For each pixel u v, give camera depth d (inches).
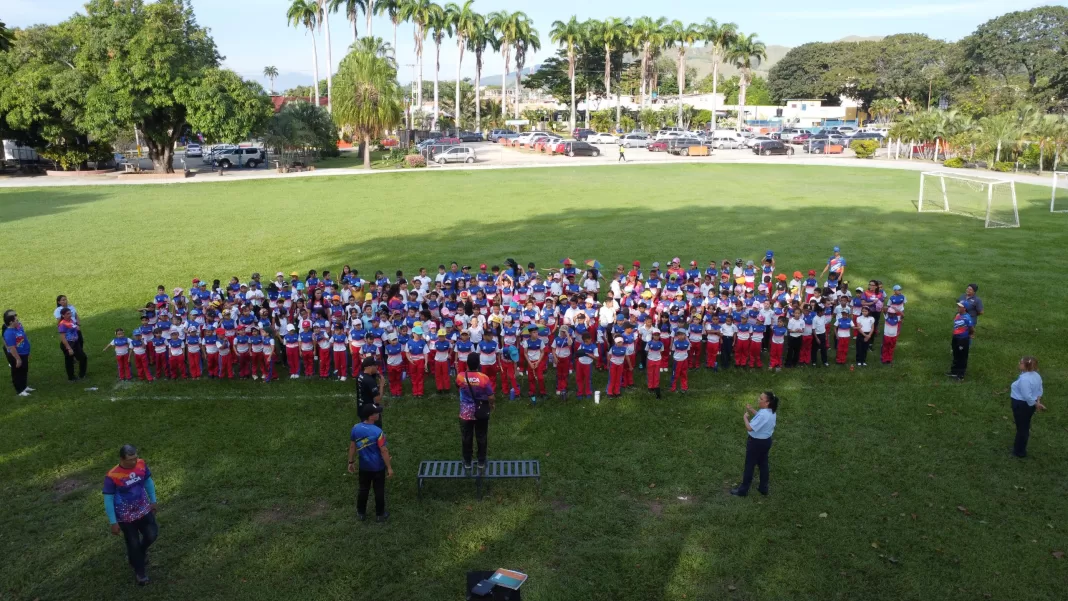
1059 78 3314.5
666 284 772.6
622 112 4694.9
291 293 757.9
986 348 667.4
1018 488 423.5
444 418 534.3
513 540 376.8
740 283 791.7
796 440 488.4
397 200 1679.4
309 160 2640.3
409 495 422.6
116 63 2003.0
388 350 578.9
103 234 1289.4
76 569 354.3
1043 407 448.1
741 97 3961.6
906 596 332.2
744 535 378.9
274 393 586.9
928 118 2488.9
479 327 617.0
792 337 624.1
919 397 560.1
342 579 345.7
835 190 1758.1
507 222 1366.9
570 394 582.9
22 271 1013.2
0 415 538.9
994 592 333.7
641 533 382.6
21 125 2140.7
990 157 2160.4
